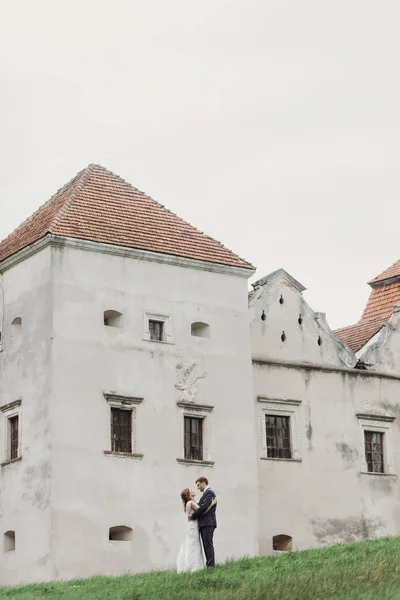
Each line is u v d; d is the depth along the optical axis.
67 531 40.81
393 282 60.00
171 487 43.88
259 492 47.25
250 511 45.69
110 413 43.09
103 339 43.56
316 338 51.28
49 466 41.25
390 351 53.69
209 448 45.41
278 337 50.00
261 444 47.91
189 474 44.53
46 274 43.44
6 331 45.50
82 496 41.50
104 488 42.09
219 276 47.66
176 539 43.47
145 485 43.19
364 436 51.44
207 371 46.19
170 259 46.03
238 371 47.06
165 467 43.91
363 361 52.53
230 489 45.44
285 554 36.19
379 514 50.66
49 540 40.56
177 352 45.47
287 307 50.81
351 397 51.41
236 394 46.75
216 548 44.34
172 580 31.42
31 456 42.38
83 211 45.59
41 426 42.12
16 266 45.56
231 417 46.34
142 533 42.62
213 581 30.05
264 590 28.03
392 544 36.78
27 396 43.28
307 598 27.06
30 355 43.56
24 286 44.78
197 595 28.31
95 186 47.81
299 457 48.91
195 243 47.69
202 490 33.66
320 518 48.75
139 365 44.25
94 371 43.00
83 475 41.72
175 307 45.94
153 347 44.81
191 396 45.41
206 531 33.38
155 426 44.09
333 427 50.38
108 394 43.03
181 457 44.47
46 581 40.09
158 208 48.81
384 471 51.72
